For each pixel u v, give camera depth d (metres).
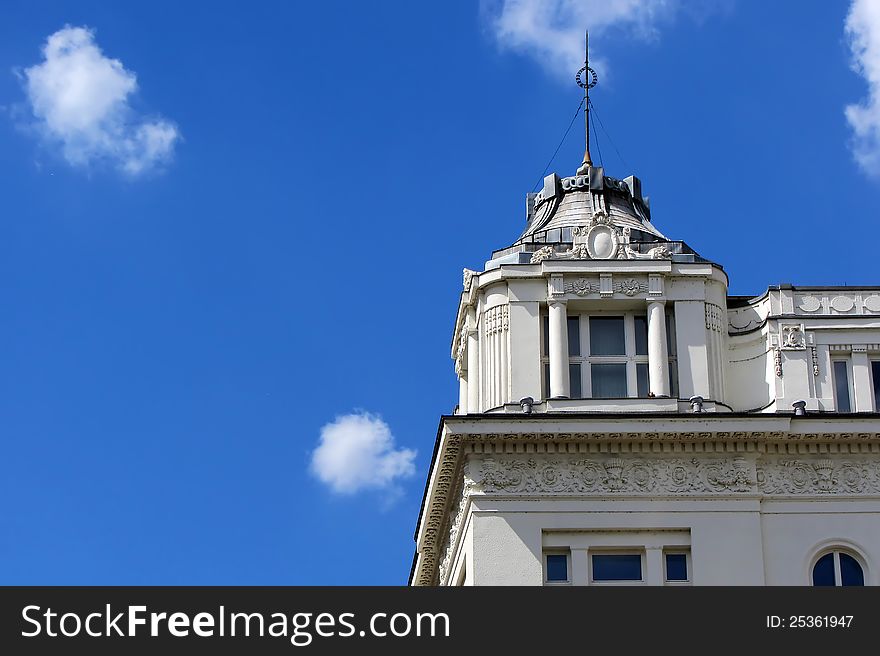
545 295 68.62
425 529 72.25
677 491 64.38
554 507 64.19
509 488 64.44
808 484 64.75
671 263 68.75
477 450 64.75
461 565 66.56
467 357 72.00
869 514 64.44
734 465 64.75
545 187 74.44
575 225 71.44
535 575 63.19
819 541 64.06
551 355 67.62
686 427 64.31
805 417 64.50
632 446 64.88
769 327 68.25
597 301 68.31
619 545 64.00
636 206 74.25
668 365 67.69
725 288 69.44
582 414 64.44
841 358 68.12
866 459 65.25
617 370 68.12
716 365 67.94
